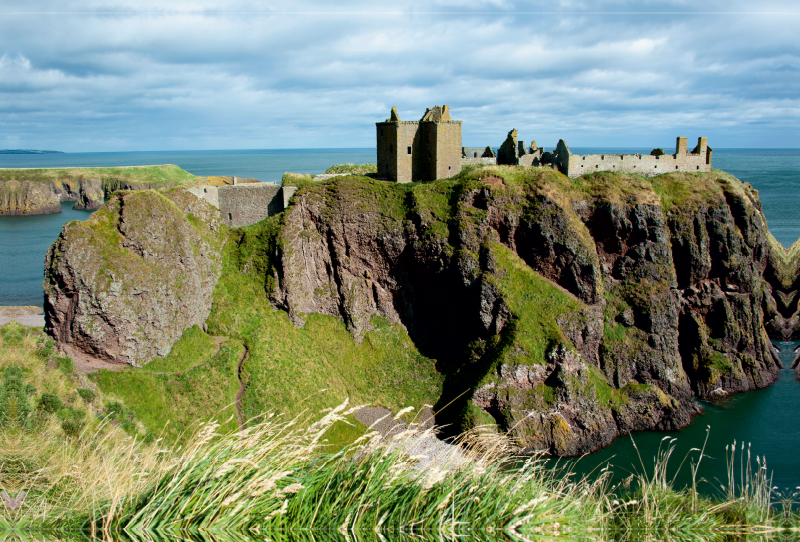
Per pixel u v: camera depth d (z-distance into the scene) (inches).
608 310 3034.0
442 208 2987.2
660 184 3312.0
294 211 3006.9
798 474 2235.5
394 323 3080.7
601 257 3112.7
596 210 3070.9
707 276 3304.6
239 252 3004.4
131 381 2218.3
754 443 2554.1
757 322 3378.4
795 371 3410.4
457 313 2965.1
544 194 2952.8
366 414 2652.6
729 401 3034.0
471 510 507.2
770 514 689.6
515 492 535.2
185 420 2237.9
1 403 962.1
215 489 484.4
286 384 2561.5
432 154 3233.3
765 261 3946.9
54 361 1921.8
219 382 2461.9
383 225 3006.9
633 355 2950.3
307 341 2869.1
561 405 2586.1
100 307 2202.3
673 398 2810.0
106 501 524.1
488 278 2817.4
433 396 2827.3
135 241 2409.0
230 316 2787.9
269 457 531.5
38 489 589.9
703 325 3265.3
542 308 2785.4
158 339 2405.3
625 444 2615.7
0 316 2908.5
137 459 652.7
